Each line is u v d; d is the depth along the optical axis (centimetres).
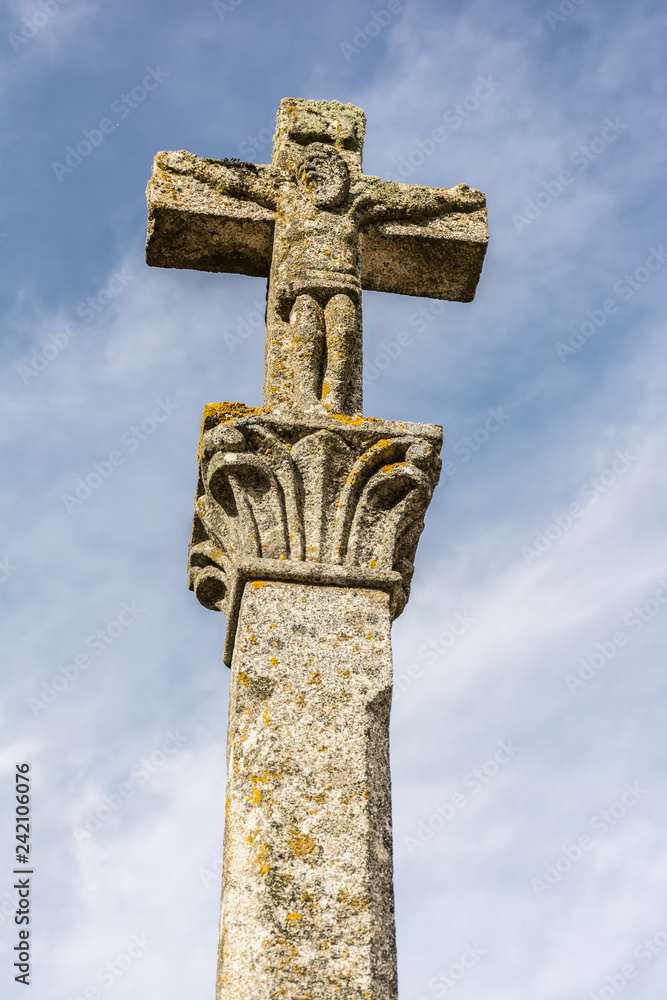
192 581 684
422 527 677
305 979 519
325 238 787
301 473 663
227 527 658
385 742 597
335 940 530
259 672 598
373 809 568
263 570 629
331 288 758
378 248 833
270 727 583
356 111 862
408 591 670
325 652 609
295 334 744
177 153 826
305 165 817
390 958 536
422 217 835
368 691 600
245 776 575
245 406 685
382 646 616
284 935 529
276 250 802
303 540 645
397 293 870
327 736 584
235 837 562
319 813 562
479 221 845
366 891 543
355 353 743
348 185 823
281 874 543
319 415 679
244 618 618
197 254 832
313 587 631
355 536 650
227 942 536
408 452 671
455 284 863
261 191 814
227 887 553
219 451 660
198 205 806
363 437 675
